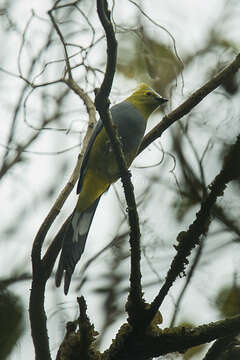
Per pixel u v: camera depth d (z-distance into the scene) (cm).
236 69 899
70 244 916
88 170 1052
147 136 982
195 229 684
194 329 695
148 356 705
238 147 677
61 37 1073
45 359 738
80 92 1049
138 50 1223
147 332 700
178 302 897
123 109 1148
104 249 1132
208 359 712
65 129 1138
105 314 1084
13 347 868
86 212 1020
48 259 830
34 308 751
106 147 1048
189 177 1147
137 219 700
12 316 880
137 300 694
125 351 702
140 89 1187
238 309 920
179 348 700
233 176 675
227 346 711
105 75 698
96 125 1071
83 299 686
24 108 1112
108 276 1124
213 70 1269
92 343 715
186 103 941
